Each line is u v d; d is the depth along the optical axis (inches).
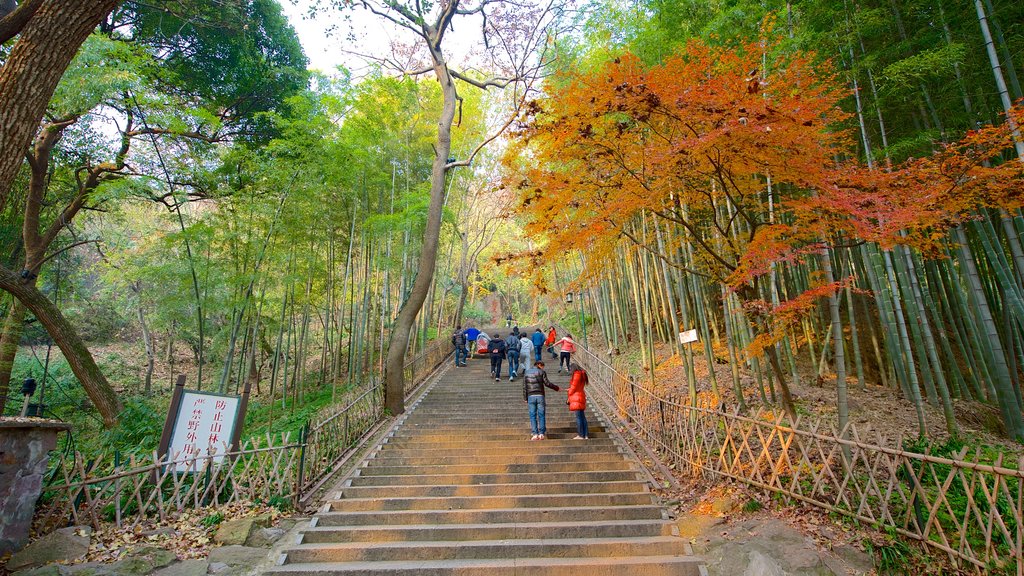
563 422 333.1
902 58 241.0
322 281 596.4
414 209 442.3
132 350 787.4
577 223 209.2
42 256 363.9
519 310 1472.7
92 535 161.5
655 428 266.1
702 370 384.8
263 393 591.5
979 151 174.2
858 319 379.6
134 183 304.8
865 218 158.4
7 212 422.0
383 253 537.3
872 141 271.6
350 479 234.5
